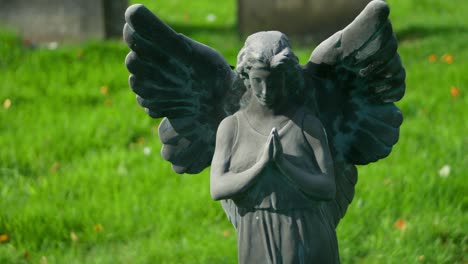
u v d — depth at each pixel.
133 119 10.37
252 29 14.92
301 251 4.44
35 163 9.20
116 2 14.90
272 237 4.45
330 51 4.39
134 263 7.09
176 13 18.50
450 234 7.36
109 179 8.62
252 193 4.42
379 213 7.75
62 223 7.73
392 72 4.45
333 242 4.64
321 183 4.32
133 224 7.76
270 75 4.09
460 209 7.82
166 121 4.92
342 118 4.70
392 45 4.29
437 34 14.45
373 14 4.13
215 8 19.00
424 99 10.69
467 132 9.56
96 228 7.66
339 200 5.09
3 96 11.20
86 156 9.40
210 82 4.65
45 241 7.51
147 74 4.60
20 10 14.90
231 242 7.32
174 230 7.63
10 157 9.29
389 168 8.59
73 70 12.42
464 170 8.41
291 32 14.84
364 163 4.96
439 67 12.11
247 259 4.53
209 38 15.05
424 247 7.12
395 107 4.73
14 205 8.07
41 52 13.09
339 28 14.75
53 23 14.87
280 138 4.37
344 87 4.59
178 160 5.06
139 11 4.29
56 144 9.61
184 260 7.12
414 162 8.69
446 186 8.09
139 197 8.27
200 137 4.92
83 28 14.80
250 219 4.50
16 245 7.50
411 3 17.91
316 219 4.51
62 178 8.71
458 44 13.48
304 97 4.50
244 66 4.15
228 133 4.45
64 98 11.28
